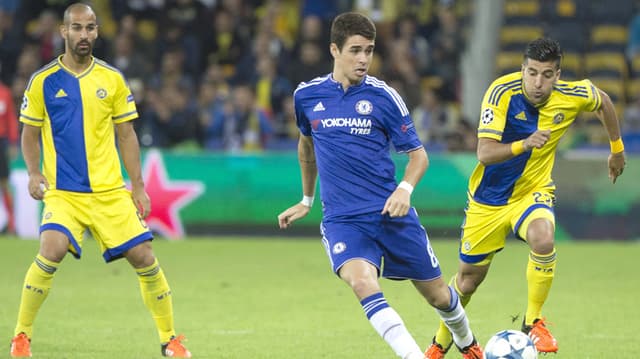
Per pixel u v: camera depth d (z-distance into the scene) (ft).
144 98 174.19
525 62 72.69
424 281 63.72
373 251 62.23
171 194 160.86
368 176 62.69
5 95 157.69
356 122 62.64
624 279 120.67
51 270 71.56
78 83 71.92
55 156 72.13
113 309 97.55
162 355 73.61
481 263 76.64
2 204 159.12
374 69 181.57
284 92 181.27
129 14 202.49
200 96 185.16
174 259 138.00
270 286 114.21
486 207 75.46
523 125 74.90
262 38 187.32
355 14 61.98
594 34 207.92
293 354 75.61
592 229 160.15
